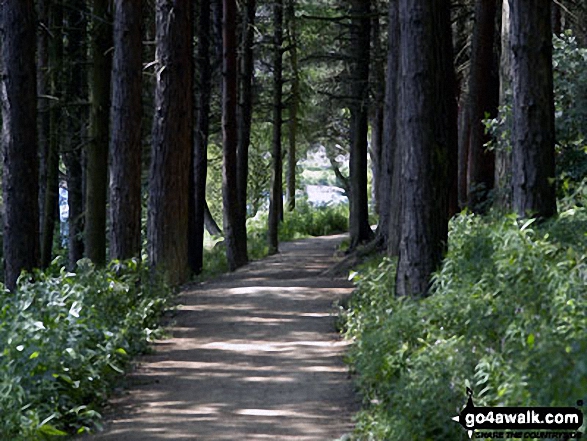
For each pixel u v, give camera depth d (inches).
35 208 535.8
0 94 543.5
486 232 438.6
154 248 741.3
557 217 440.5
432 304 383.2
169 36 728.3
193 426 358.3
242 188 1211.2
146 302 580.4
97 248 756.6
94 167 757.9
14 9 526.3
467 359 310.7
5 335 376.5
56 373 367.9
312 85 1499.8
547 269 317.4
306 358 486.0
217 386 428.8
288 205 1953.7
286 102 1411.2
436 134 460.1
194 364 477.7
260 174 2057.1
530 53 460.4
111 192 691.4
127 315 519.5
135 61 689.0
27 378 356.5
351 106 1161.4
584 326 260.5
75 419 368.8
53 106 776.9
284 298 694.5
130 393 418.9
